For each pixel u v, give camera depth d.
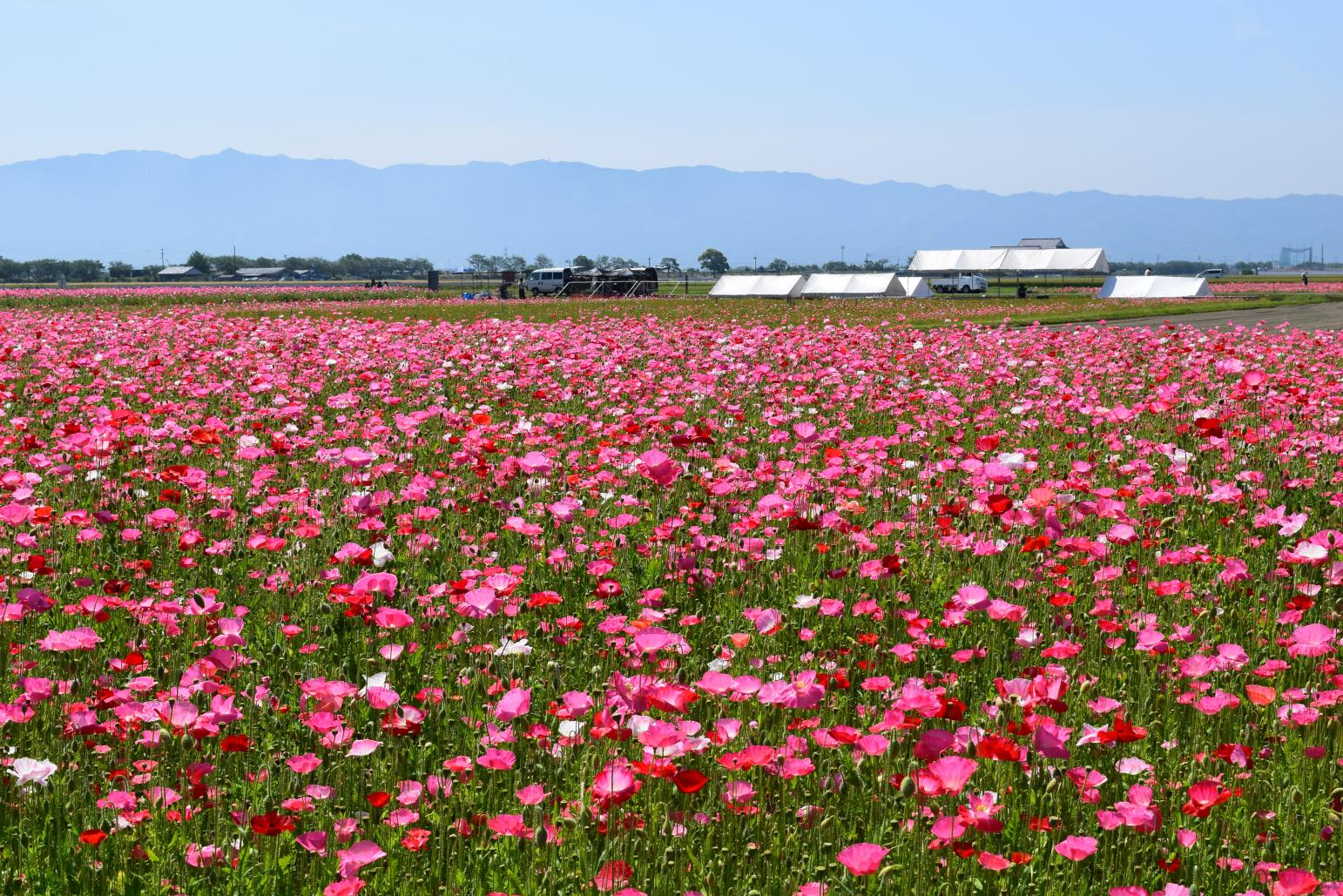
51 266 184.50
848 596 5.05
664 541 5.50
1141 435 9.06
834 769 3.46
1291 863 3.08
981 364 14.96
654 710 3.41
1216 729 3.75
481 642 4.44
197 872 2.88
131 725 3.46
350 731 3.33
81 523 5.66
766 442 8.94
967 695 4.07
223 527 6.07
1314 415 9.40
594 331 19.23
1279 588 5.14
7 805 3.11
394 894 2.84
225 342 16.23
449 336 17.67
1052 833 3.06
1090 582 5.34
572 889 2.81
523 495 6.73
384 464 7.24
